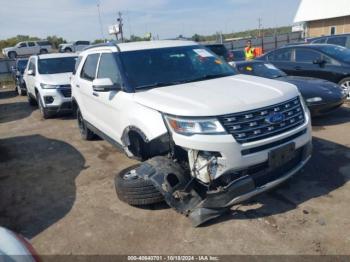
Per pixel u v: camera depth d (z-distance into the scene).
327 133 6.25
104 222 3.92
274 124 3.51
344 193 4.05
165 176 3.48
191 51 5.12
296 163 3.89
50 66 10.95
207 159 3.37
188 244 3.38
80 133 7.58
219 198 3.40
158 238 3.52
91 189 4.86
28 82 11.95
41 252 3.50
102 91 4.65
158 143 3.69
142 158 4.16
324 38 14.37
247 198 3.44
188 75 4.70
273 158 3.48
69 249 3.50
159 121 3.69
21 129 9.21
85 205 4.39
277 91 3.79
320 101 6.62
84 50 6.66
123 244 3.49
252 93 3.71
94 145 6.95
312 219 3.59
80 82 6.35
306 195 4.07
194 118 3.37
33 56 11.92
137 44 5.13
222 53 15.27
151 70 4.67
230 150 3.29
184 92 3.98
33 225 4.04
